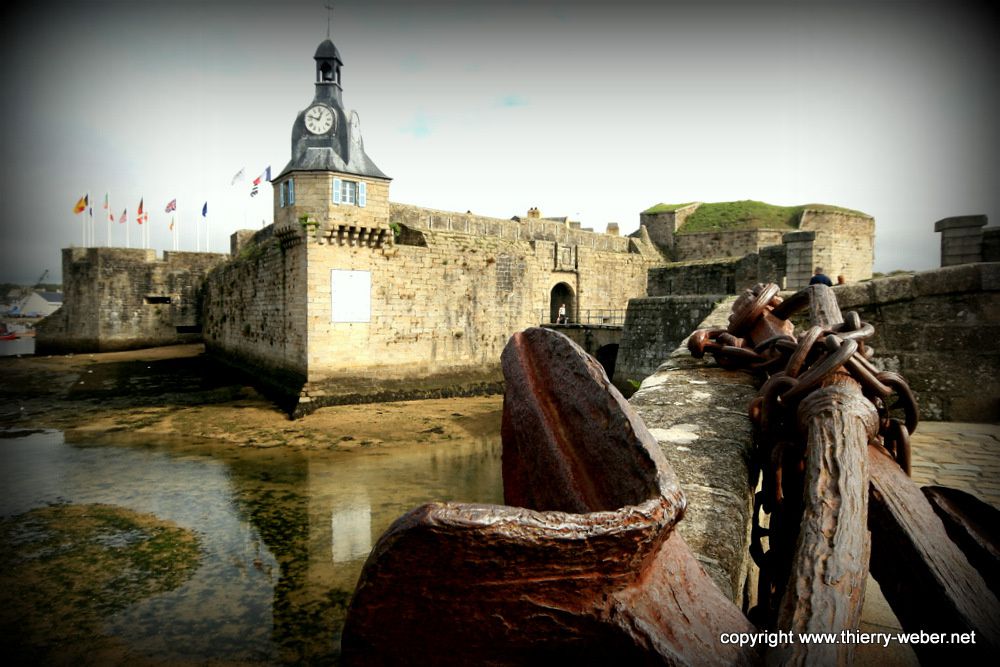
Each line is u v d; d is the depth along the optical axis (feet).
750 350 11.82
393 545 3.34
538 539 3.34
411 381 86.48
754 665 3.72
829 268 126.62
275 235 81.71
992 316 20.47
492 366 96.17
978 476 14.93
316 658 25.16
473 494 47.11
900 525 5.39
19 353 156.56
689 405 10.63
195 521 40.65
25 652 25.31
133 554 35.40
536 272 124.88
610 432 4.86
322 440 63.16
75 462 54.60
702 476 7.66
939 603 4.80
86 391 92.48
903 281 21.76
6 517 41.11
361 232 79.66
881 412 7.32
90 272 145.38
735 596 5.48
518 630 3.66
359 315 80.69
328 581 32.30
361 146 81.41
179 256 154.71
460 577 3.49
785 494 6.86
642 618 3.66
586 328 104.42
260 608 29.27
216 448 59.77
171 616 28.45
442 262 89.61
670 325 66.85
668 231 161.27
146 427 68.28
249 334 103.60
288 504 44.21
